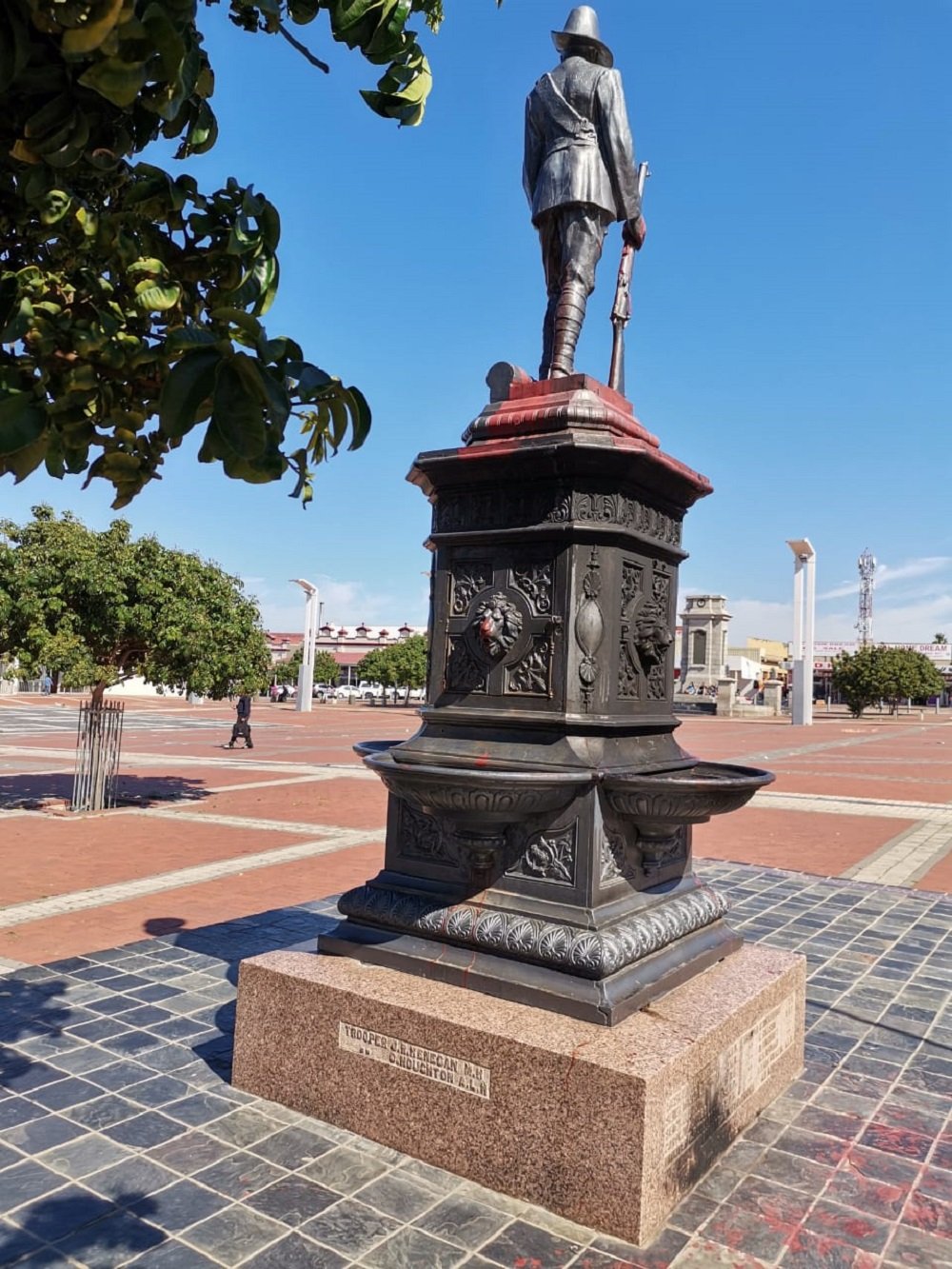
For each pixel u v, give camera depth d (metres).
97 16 1.05
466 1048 2.80
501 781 2.73
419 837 3.48
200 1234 2.53
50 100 1.21
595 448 3.13
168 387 1.16
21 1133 3.09
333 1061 3.13
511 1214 2.62
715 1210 2.69
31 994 4.51
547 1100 2.63
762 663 72.31
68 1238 2.50
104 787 11.23
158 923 5.99
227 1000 4.44
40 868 7.78
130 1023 4.11
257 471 1.25
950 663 76.50
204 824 10.23
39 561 9.81
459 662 3.54
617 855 3.22
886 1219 2.67
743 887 7.43
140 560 10.39
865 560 68.50
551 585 3.30
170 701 50.69
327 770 16.48
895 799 13.48
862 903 6.91
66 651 9.57
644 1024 2.86
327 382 1.39
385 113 1.64
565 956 2.93
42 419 1.21
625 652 3.40
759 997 3.23
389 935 3.37
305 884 7.20
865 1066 3.83
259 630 11.80
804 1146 3.10
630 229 3.96
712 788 2.86
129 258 1.33
